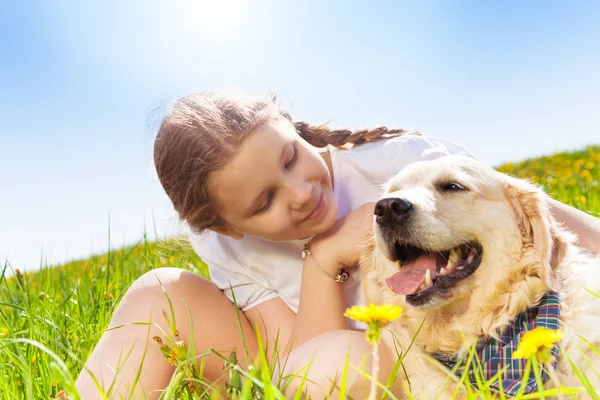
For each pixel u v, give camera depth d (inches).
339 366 33.5
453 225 35.8
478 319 35.5
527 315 34.5
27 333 43.1
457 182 36.5
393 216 35.8
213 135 37.5
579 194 90.4
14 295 50.8
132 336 37.5
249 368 28.9
